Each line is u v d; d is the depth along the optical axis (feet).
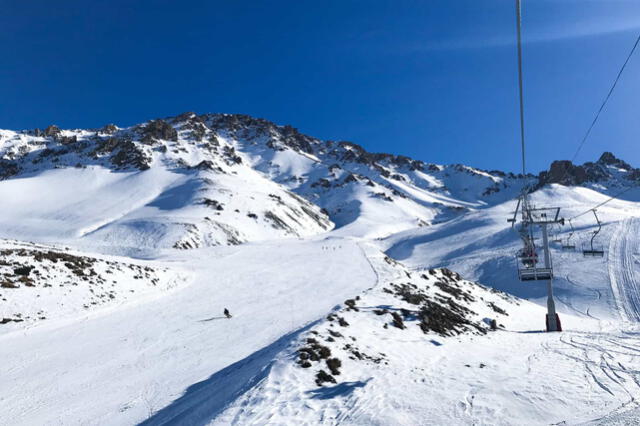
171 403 48.03
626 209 388.98
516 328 98.53
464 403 37.65
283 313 99.30
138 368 64.08
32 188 619.26
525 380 44.55
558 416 34.53
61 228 426.92
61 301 102.32
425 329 69.00
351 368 46.96
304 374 43.65
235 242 393.70
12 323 86.63
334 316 66.08
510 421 33.78
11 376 61.72
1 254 116.88
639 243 199.62
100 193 610.65
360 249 266.16
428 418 34.45
